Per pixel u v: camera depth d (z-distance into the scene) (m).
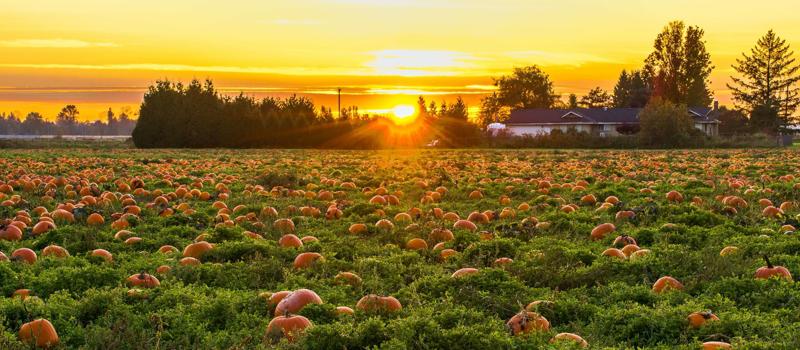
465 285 10.26
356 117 72.69
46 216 16.69
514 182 25.83
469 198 22.36
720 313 8.80
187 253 12.87
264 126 71.75
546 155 52.03
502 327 8.45
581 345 7.79
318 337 7.96
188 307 9.44
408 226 15.54
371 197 22.45
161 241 14.11
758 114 108.12
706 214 16.08
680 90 108.56
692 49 107.81
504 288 10.28
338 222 17.05
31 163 35.59
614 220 16.69
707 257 11.48
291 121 71.69
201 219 16.59
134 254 13.06
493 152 59.25
